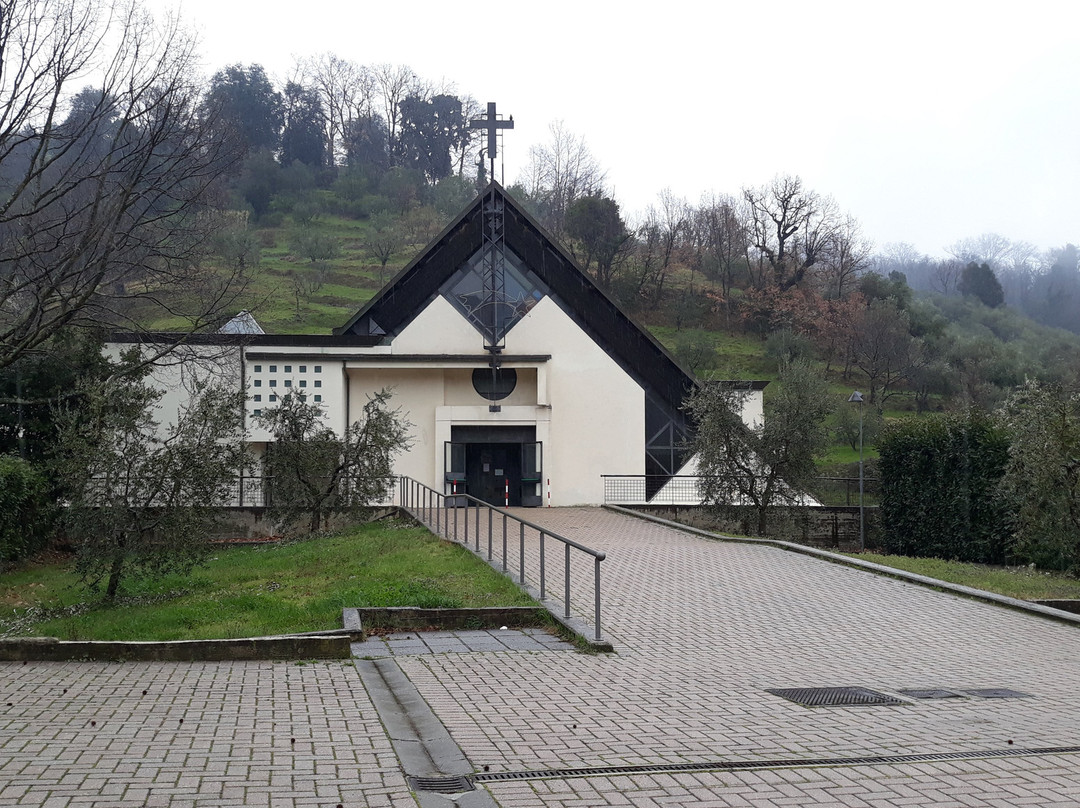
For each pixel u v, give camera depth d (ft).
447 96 402.72
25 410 82.64
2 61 55.47
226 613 43.32
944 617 42.11
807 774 19.39
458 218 113.39
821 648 35.17
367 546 66.80
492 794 17.92
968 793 18.34
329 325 209.26
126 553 49.37
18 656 31.53
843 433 168.66
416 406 111.65
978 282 331.57
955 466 90.17
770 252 259.60
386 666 30.60
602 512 102.53
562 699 26.05
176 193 66.03
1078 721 24.82
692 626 38.93
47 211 62.69
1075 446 60.70
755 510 92.53
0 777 18.48
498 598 42.88
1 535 68.54
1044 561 72.02
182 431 50.93
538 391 111.55
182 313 76.38
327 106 399.03
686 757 20.47
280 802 17.21
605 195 313.32
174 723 22.97
